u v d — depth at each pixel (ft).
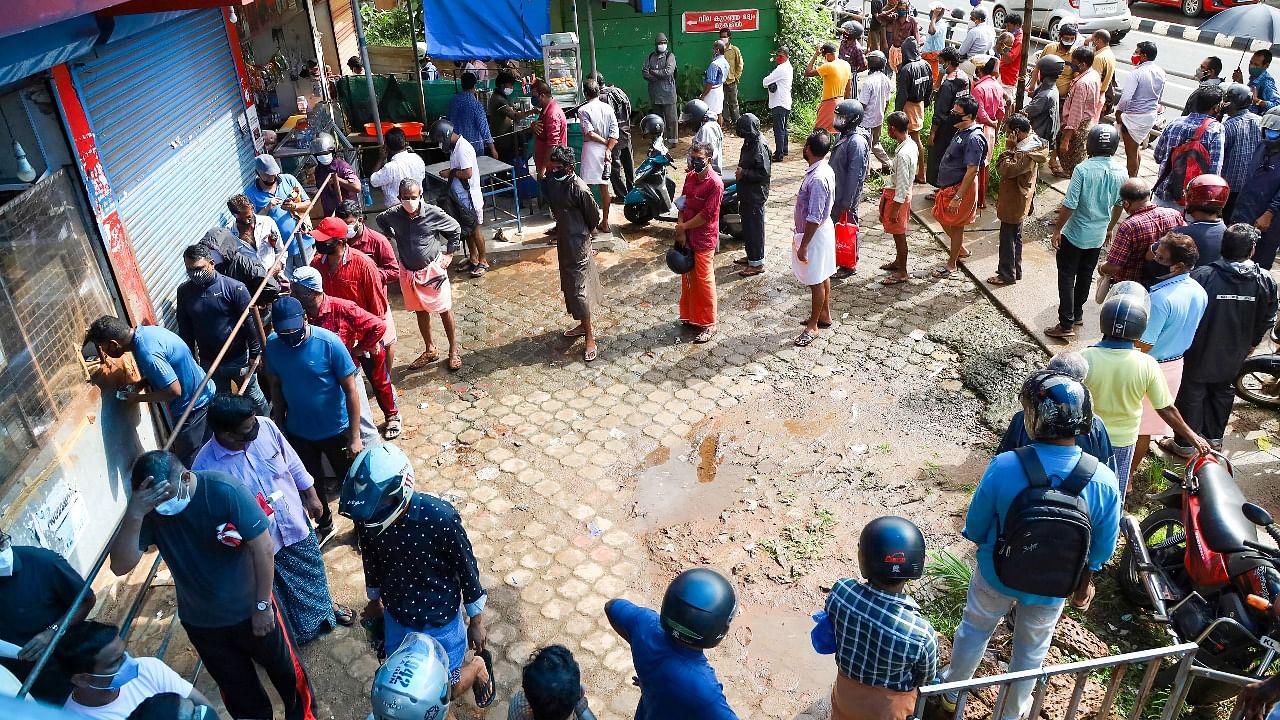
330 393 17.31
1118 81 48.37
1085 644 15.08
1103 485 11.55
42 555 11.69
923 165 38.04
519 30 36.99
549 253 33.06
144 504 11.20
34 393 16.12
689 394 23.62
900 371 24.11
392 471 11.24
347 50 58.18
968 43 47.39
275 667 13.38
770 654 15.57
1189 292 16.74
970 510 12.27
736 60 46.55
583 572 17.60
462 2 36.40
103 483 17.83
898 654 10.62
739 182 28.94
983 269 29.48
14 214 16.19
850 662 11.04
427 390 24.38
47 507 15.85
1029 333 25.31
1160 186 26.73
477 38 37.06
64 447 16.60
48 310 16.94
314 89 39.75
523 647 15.84
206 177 26.25
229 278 19.99
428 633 12.03
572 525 18.95
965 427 21.59
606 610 10.93
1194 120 25.75
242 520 11.98
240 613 12.57
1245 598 13.44
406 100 41.09
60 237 17.72
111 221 19.45
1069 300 24.21
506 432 22.29
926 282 29.17
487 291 30.22
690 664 9.84
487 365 25.50
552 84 39.99
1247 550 13.66
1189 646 10.80
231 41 29.50
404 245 23.61
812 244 24.35
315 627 15.99
